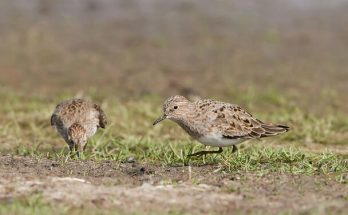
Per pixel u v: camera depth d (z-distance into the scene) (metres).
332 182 12.03
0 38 24.64
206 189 11.46
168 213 10.38
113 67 22.86
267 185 11.76
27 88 20.94
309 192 11.47
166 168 12.94
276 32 25.27
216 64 23.20
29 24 25.59
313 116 18.14
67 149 15.27
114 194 11.16
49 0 27.17
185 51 24.12
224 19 26.22
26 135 16.84
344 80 22.00
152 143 15.33
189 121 13.17
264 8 26.86
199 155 13.62
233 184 11.73
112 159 13.97
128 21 25.98
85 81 21.67
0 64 22.86
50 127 17.38
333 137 16.84
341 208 10.68
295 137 16.55
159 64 23.16
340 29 25.58
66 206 10.62
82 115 15.31
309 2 27.19
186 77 22.11
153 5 27.08
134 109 18.72
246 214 10.48
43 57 23.48
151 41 24.77
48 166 12.93
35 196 10.88
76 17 26.17
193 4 27.17
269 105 19.88
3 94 20.17
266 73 22.50
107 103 19.23
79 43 24.52
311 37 25.03
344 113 19.27
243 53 24.02
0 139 16.36
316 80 21.97
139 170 12.80
